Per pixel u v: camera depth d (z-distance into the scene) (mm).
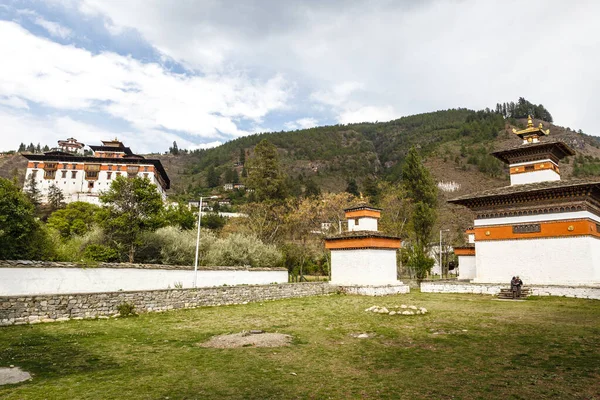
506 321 14898
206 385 7547
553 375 8039
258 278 29344
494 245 27578
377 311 17922
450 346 10906
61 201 81438
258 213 48844
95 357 9734
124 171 87125
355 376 8148
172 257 27688
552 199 25359
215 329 13719
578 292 21781
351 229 31000
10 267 16422
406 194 51062
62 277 18031
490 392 7051
